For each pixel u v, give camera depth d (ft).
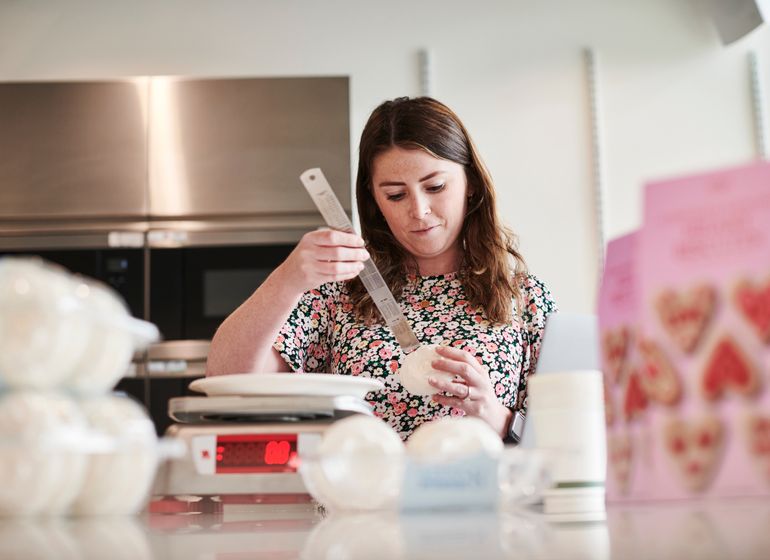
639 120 13.10
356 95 12.94
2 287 2.28
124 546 1.93
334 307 6.86
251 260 10.82
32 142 11.05
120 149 11.03
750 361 2.40
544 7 13.26
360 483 2.55
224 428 3.73
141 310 10.71
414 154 6.42
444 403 5.38
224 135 11.05
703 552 1.65
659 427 2.55
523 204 12.89
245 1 13.01
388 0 13.16
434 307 6.77
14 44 12.81
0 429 2.19
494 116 13.03
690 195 2.54
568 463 2.53
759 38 13.25
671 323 2.54
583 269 12.75
